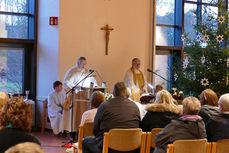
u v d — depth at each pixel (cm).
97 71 772
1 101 294
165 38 903
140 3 825
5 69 742
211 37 701
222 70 680
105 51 781
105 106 361
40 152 126
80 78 677
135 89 748
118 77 799
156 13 888
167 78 893
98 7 768
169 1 906
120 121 357
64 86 666
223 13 716
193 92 709
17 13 746
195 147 312
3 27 730
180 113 359
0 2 727
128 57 812
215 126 335
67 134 705
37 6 755
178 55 914
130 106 367
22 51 762
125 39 806
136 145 356
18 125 223
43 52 751
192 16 923
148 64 848
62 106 701
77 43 746
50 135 710
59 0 723
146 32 841
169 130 318
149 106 366
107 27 774
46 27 745
